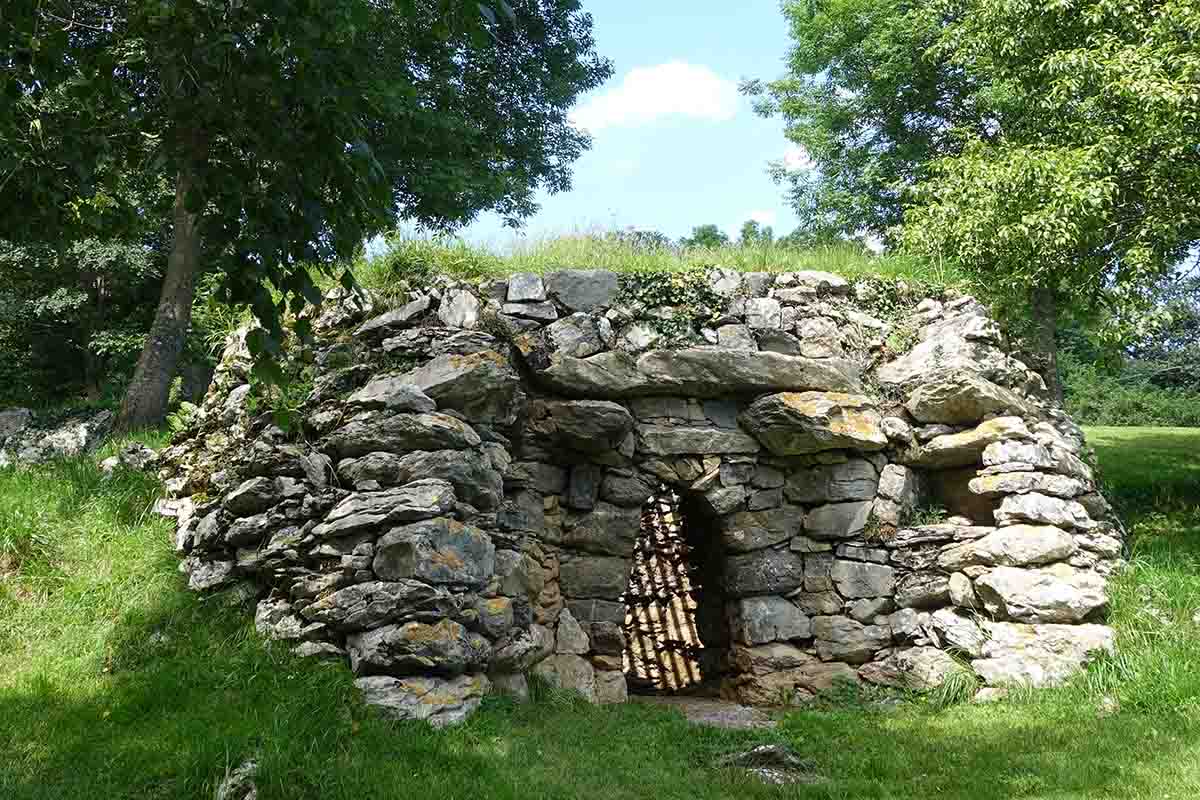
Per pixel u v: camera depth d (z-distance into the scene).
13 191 5.00
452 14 4.33
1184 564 9.70
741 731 7.73
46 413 16.33
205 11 4.25
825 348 9.91
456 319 8.99
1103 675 8.03
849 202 19.97
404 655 6.97
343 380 8.62
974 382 9.38
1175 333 24.55
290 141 4.41
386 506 7.48
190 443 9.91
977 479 9.30
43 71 4.55
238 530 8.16
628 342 9.42
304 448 8.34
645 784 6.25
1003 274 11.86
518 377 8.70
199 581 8.21
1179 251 12.83
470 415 8.45
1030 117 14.30
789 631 9.53
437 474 7.74
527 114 19.75
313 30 4.18
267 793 5.57
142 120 4.71
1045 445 9.52
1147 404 28.92
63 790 5.64
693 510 11.20
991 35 13.16
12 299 18.12
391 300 9.14
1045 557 8.75
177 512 9.24
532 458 9.16
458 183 16.33
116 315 19.44
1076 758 6.51
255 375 4.43
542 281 9.45
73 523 9.09
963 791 6.14
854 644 9.40
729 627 9.80
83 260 17.00
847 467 9.67
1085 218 11.27
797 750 7.25
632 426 9.34
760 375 9.35
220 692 6.81
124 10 4.95
